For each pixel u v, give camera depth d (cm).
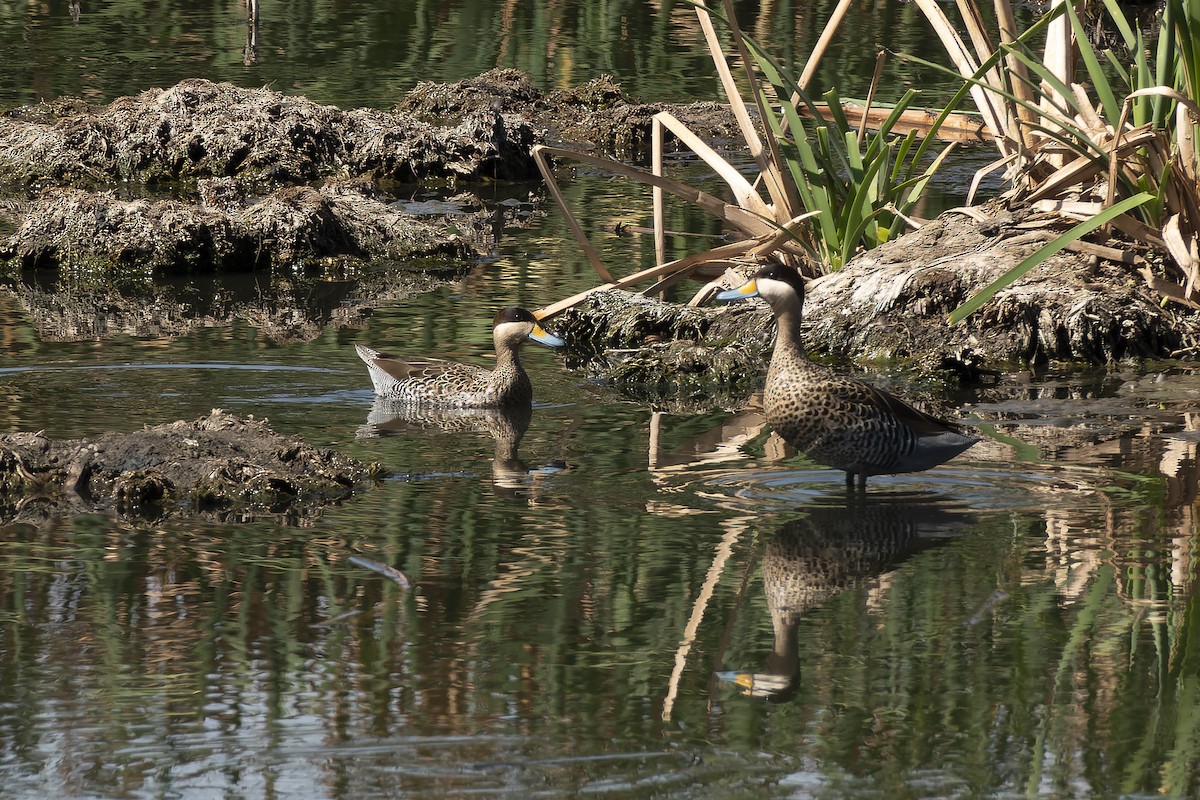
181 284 1991
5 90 2870
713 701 817
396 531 1083
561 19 3662
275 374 1536
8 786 723
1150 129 1588
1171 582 982
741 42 1744
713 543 1059
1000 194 2042
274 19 3622
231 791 720
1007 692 828
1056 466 1233
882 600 957
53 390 1444
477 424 1396
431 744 768
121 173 2561
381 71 3139
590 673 849
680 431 1379
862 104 2200
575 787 727
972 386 1546
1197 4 1569
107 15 3641
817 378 1152
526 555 1032
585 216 2289
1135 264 1711
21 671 845
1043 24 1599
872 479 1204
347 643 886
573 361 1673
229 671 847
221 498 1149
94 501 1141
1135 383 1541
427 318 1794
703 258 1758
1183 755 762
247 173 2538
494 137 2638
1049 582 981
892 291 1698
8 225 2222
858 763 754
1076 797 723
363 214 2155
